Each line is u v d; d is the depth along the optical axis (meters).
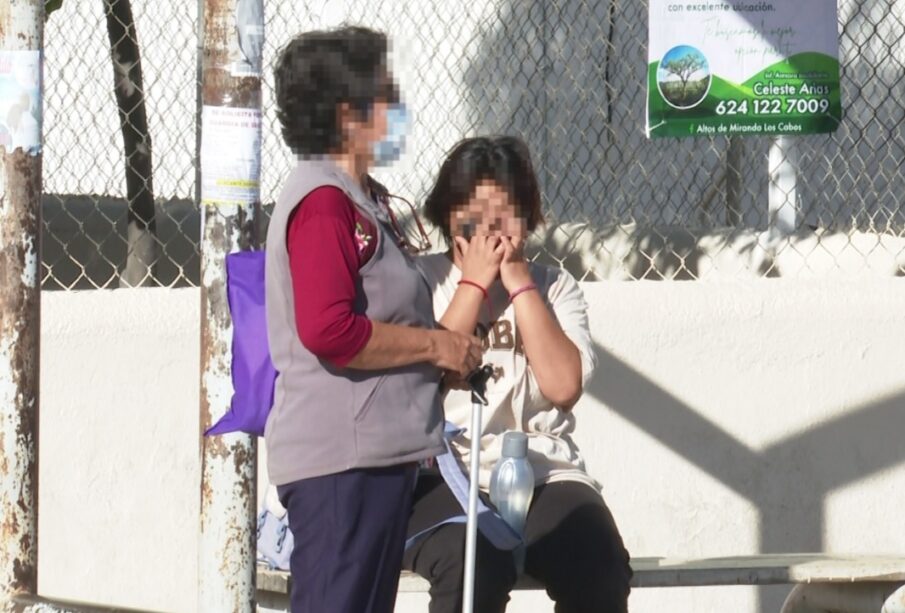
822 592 17.11
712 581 15.53
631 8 23.53
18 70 12.43
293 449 11.63
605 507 14.72
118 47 22.05
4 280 12.53
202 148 11.97
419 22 22.59
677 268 22.73
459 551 13.90
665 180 23.67
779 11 20.19
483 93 23.47
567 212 23.47
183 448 18.56
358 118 11.77
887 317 19.98
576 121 23.52
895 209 22.78
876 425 20.02
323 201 11.45
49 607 12.21
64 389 18.20
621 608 14.18
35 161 12.60
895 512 20.11
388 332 11.54
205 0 11.82
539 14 23.78
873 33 23.17
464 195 14.76
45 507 18.19
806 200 23.06
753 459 19.75
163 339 18.45
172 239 22.69
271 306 11.67
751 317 19.69
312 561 11.67
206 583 11.98
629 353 19.42
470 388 13.05
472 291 14.41
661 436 19.53
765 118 20.33
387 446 11.66
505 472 14.33
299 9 21.89
